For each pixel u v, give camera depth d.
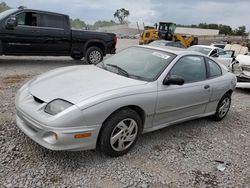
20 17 10.07
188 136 5.22
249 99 8.94
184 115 5.11
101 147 3.91
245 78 9.72
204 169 4.13
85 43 11.53
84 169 3.73
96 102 3.65
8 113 5.25
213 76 5.71
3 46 9.90
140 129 4.30
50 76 4.48
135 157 4.19
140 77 4.52
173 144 4.79
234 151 4.86
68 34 11.04
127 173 3.77
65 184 3.40
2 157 3.78
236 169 4.26
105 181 3.55
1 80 7.86
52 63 11.63
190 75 5.12
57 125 3.47
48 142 3.53
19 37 10.06
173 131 5.36
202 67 5.46
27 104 3.86
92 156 4.05
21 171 3.54
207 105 5.62
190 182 3.77
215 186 3.75
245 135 5.70
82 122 3.56
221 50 15.21
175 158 4.32
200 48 15.09
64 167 3.72
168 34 29.97
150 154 4.34
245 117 6.89
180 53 5.05
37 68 10.23
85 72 4.60
